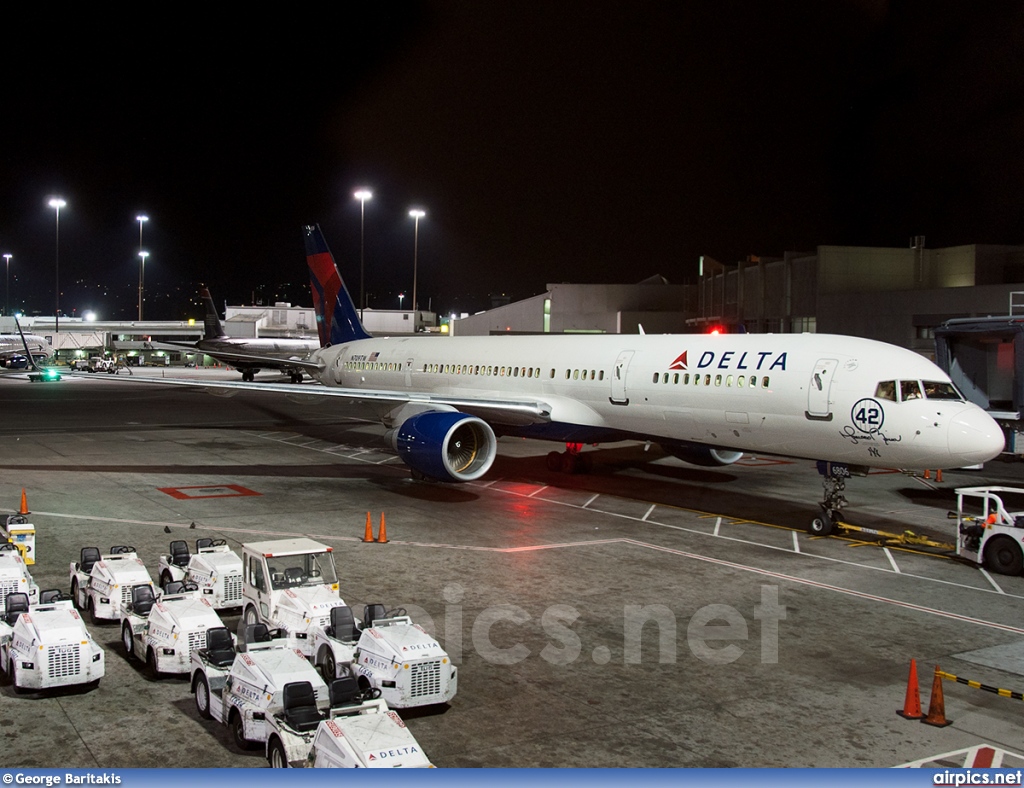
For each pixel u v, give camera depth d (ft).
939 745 33.14
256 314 384.88
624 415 81.25
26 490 84.28
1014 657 42.68
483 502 80.28
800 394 66.54
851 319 150.10
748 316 183.32
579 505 79.25
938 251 157.89
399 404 104.73
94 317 447.01
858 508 79.77
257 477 94.02
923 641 44.80
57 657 36.32
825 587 54.34
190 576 49.52
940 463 60.70
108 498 80.53
